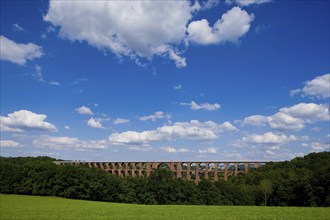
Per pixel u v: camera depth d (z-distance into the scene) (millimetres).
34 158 161625
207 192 100438
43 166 104500
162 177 104188
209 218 42344
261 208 58188
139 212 51219
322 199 87188
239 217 43375
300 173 112125
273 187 100375
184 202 99688
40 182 98562
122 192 101438
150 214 47969
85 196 95688
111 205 69625
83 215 46469
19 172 102000
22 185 100250
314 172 93500
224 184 106188
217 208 59000
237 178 124125
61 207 62688
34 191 98000
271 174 118000
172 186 101188
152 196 100625
